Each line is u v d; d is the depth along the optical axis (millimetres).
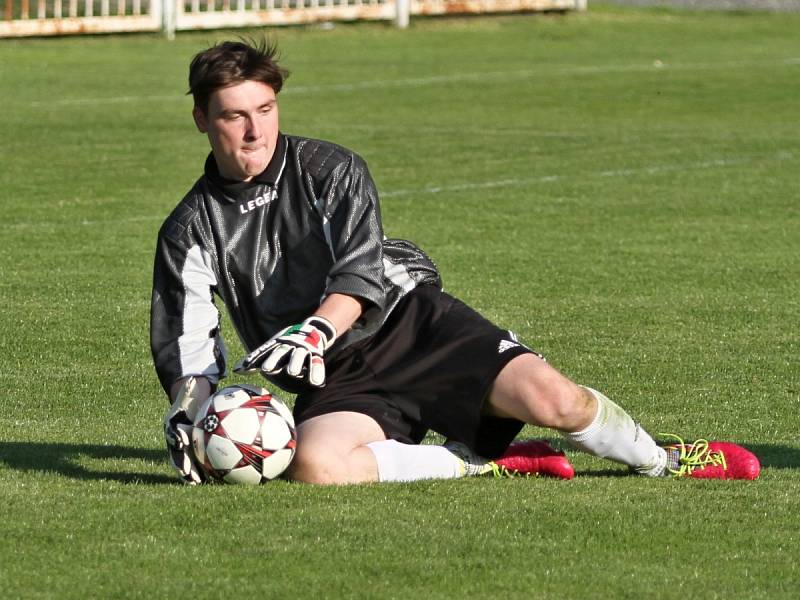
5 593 13406
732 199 45000
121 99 69562
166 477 17828
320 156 17812
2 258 35312
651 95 73438
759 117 66000
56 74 79125
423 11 105750
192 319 17672
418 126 62219
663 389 23938
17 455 19172
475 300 31062
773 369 25344
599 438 17531
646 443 17906
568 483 17609
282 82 17594
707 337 27719
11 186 46375
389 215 42156
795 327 28656
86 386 24141
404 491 16828
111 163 51281
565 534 15273
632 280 33250
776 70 83938
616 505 16469
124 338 27641
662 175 49656
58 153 53312
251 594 13383
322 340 16344
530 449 17984
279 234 17750
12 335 27641
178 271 17750
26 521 15562
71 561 14273
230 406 17047
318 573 13945
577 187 47250
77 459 18984
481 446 17578
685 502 16688
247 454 16828
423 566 14172
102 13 94375
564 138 58875
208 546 14727
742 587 13789
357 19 103938
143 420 21969
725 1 122375
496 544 14875
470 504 16359
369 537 15039
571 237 38812
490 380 17156
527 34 103062
